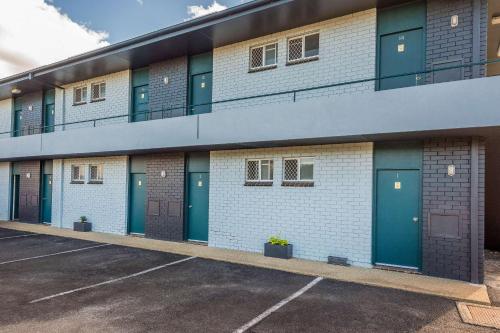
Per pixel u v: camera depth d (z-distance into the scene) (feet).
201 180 37.42
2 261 28.99
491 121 19.97
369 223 27.12
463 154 23.77
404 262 26.16
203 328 16.06
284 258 29.66
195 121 32.07
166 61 40.09
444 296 20.38
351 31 28.71
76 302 19.31
